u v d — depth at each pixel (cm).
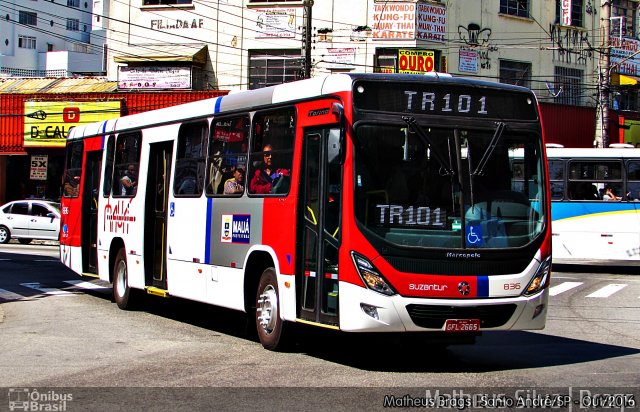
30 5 7275
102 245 1590
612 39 3809
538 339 1193
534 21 3534
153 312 1461
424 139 921
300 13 3344
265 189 1074
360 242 888
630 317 1453
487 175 940
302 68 2933
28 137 3675
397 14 3209
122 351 1052
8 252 2739
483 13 3381
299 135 1009
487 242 919
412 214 904
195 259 1242
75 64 7175
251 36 3394
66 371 917
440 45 3259
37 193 3812
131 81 3516
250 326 1134
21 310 1480
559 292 1859
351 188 899
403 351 1070
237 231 1129
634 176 2267
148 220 1410
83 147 1727
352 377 880
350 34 3262
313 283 970
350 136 908
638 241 2252
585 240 2291
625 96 3922
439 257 895
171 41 3497
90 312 1457
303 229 998
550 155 2328
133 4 3544
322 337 1172
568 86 3672
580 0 3741
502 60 3450
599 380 871
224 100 1210
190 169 1282
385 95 926
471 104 951
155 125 1414
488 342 1162
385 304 878
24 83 3894
